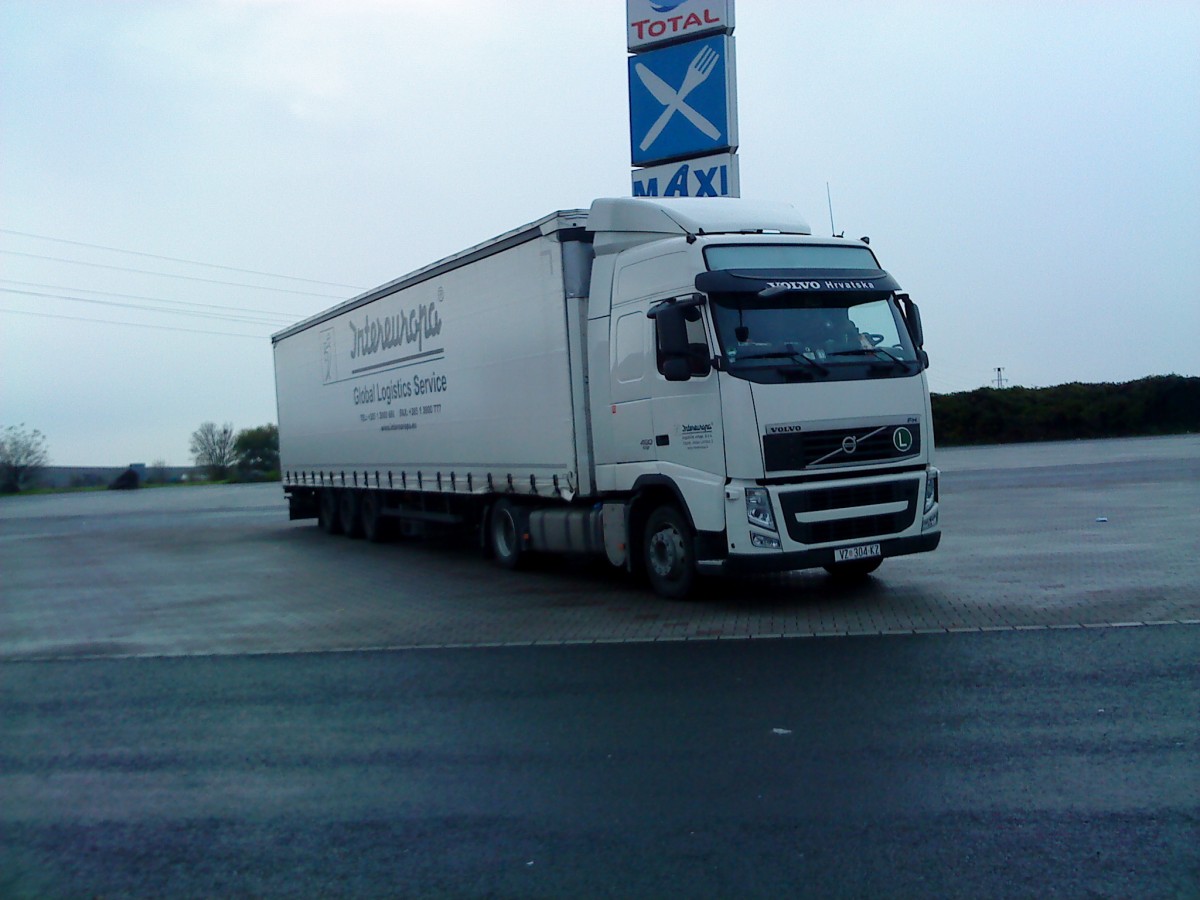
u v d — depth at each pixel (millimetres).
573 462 12672
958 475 32281
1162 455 37250
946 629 9500
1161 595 10555
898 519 11133
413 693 8461
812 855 4852
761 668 8477
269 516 33688
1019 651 8500
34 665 10734
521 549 15000
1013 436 59125
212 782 6469
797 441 10594
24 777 6805
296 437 24078
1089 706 6906
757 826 5227
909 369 11250
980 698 7230
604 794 5809
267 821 5738
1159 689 7215
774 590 12188
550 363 13102
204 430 80688
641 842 5113
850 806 5418
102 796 6336
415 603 13250
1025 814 5191
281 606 13742
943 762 5988
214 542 24359
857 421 10891
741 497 10523
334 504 23344
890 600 11141
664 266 11328
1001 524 18078
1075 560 13328
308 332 22953
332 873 4988
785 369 10625
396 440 18266
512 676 8820
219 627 12375
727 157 20016
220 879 5008
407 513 19234
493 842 5227
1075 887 4422
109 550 24078
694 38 20266
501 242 14156
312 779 6395
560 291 12734
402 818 5637
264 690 8922
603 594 12953
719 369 10562
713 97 20016
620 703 7695
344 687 8828
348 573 16891
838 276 11242
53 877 5137
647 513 12242
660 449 11500
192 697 8828
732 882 4625
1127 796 5355
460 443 15789
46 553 24359
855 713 7051
